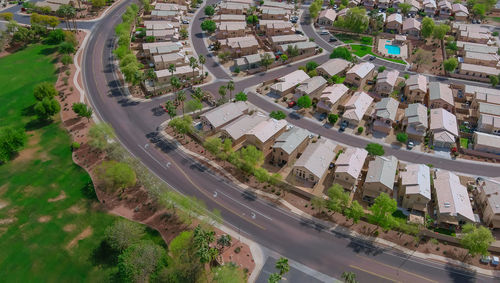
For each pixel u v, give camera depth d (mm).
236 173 132000
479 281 96375
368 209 117375
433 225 111750
